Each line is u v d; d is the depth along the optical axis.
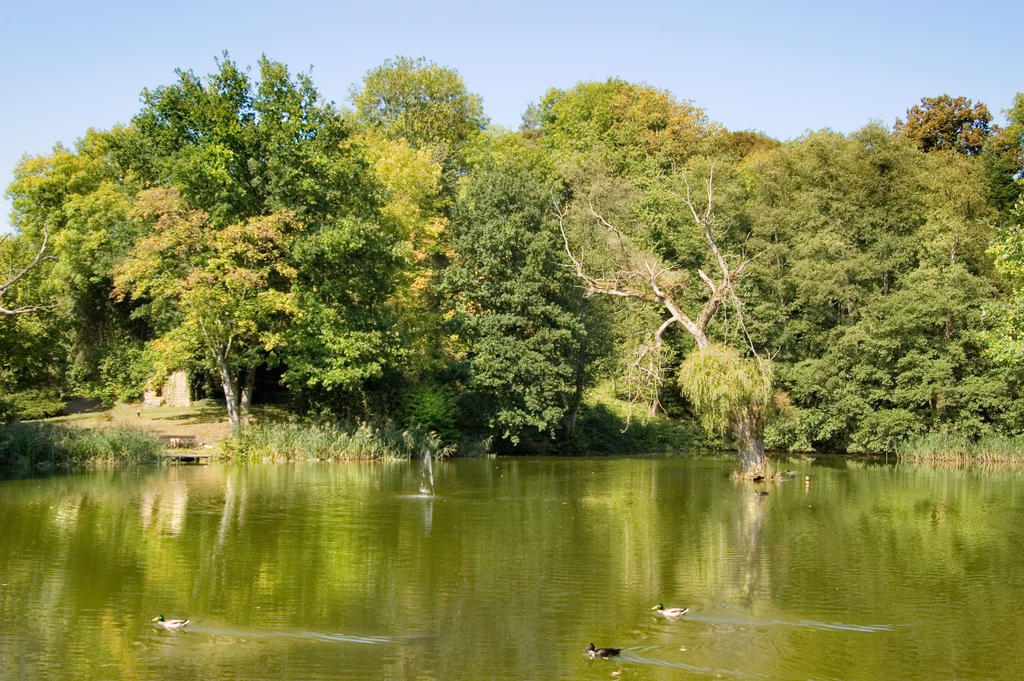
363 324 41.16
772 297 54.91
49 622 14.39
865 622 14.93
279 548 20.17
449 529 22.98
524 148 74.69
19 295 36.53
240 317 38.22
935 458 46.22
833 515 26.41
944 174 56.38
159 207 37.84
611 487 33.06
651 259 45.19
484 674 12.25
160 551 19.61
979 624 14.86
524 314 46.91
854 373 49.53
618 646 13.52
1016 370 43.59
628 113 81.75
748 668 12.64
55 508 25.20
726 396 34.03
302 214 41.31
